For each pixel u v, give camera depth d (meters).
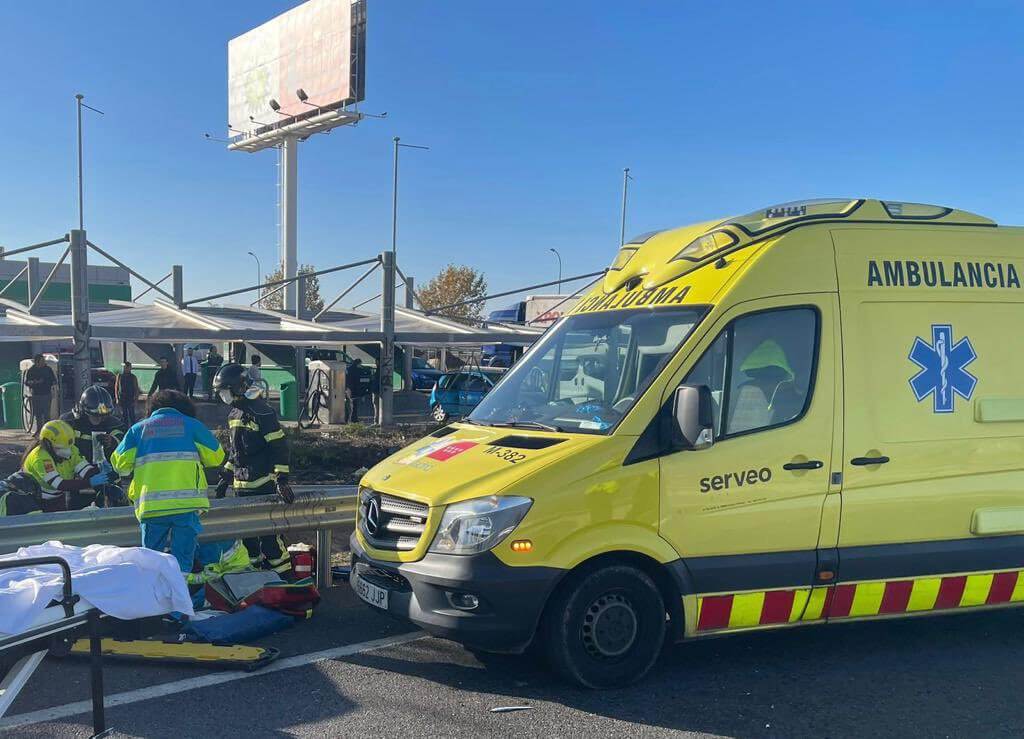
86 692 4.62
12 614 3.49
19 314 22.08
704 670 5.07
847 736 4.20
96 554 4.16
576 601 4.57
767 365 4.94
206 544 6.39
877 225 5.35
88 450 7.21
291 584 6.00
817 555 4.95
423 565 4.54
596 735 4.17
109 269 53.25
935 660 5.30
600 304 5.75
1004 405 5.38
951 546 5.22
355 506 6.92
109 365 30.64
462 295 67.56
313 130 43.59
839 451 5.00
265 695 4.61
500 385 5.85
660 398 4.73
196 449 5.91
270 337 20.33
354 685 4.77
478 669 5.03
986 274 5.51
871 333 5.16
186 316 23.33
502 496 4.43
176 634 5.59
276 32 44.56
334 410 21.00
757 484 4.82
